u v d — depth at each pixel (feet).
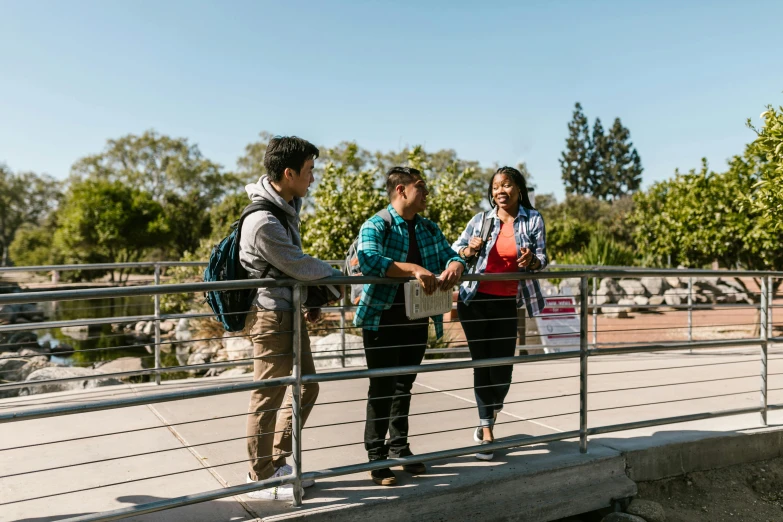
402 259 11.32
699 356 24.89
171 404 16.31
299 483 9.80
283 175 9.91
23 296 7.72
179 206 198.08
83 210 148.77
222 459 12.37
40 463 12.07
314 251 34.45
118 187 155.94
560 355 12.23
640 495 12.76
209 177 211.82
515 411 16.22
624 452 12.66
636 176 279.90
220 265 9.98
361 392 18.02
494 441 12.07
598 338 33.83
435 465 11.77
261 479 10.26
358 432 14.23
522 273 11.86
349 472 10.14
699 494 13.20
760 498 13.43
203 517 9.43
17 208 248.93
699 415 13.92
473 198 37.01
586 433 12.52
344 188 35.42
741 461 14.17
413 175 11.41
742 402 17.40
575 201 179.11
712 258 40.57
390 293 10.98
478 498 10.95
